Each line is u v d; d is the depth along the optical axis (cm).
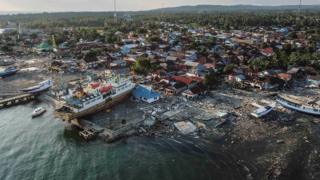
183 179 6456
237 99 11100
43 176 6656
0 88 13312
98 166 7012
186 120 9300
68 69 16175
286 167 6850
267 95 11488
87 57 17312
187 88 12031
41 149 7862
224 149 7662
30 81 14375
